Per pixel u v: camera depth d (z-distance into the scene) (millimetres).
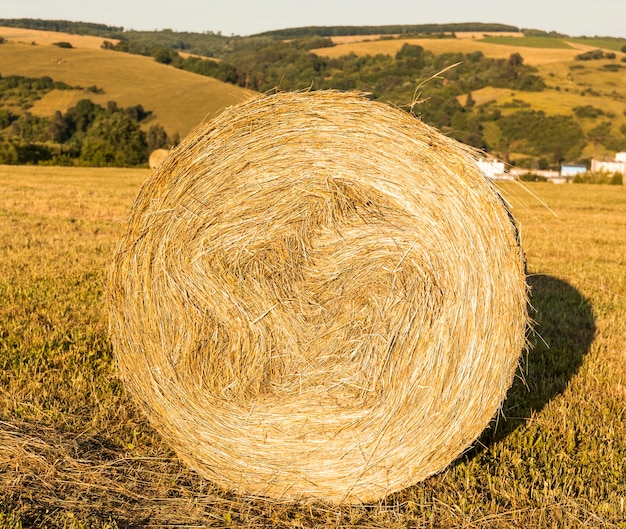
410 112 4609
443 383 4520
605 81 104500
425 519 4367
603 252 14109
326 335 4645
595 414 5863
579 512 4402
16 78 99688
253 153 4695
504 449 5180
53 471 4645
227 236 4691
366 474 4625
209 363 4738
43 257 11594
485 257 4473
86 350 7000
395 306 4555
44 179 32312
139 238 4824
